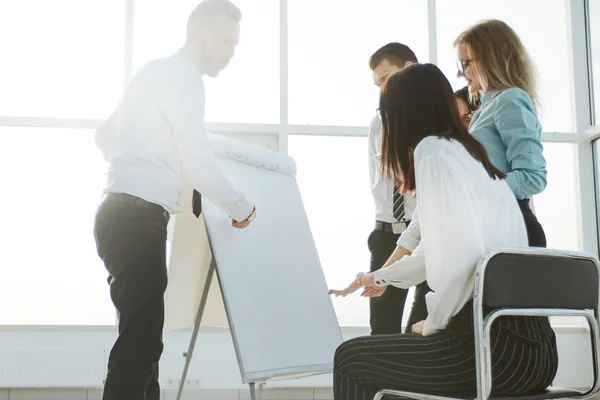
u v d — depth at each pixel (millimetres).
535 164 2252
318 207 4965
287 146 4949
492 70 2385
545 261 1646
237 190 2377
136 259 2225
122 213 2238
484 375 1532
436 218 1643
